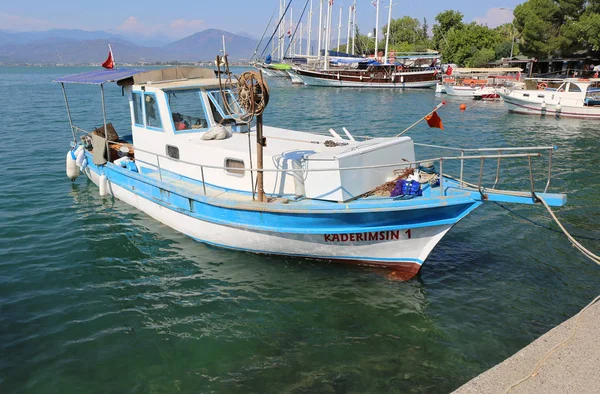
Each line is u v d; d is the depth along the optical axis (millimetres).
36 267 9438
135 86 11023
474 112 36406
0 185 15000
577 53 60250
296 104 42906
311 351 6855
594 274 9133
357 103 43938
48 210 12656
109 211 12430
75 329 7375
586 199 13500
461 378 6258
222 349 6914
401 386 6102
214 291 8516
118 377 6328
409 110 37906
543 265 9516
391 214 7945
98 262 9633
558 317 7695
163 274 9133
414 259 8469
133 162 12109
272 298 8289
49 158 18766
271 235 8938
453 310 7902
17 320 7586
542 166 17406
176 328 7430
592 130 27359
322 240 8664
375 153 8633
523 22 63656
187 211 9898
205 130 10906
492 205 12945
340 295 8359
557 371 5488
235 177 9508
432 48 93938
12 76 105688
